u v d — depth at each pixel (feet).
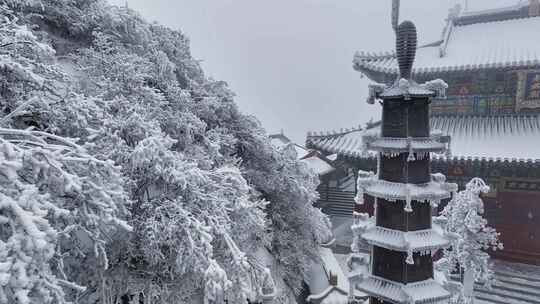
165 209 27.81
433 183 29.60
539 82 63.77
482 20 84.07
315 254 60.23
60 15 44.86
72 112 26.37
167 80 44.57
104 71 37.81
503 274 62.13
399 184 28.55
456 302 43.42
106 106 29.78
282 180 53.67
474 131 67.46
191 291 31.65
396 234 29.01
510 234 66.23
